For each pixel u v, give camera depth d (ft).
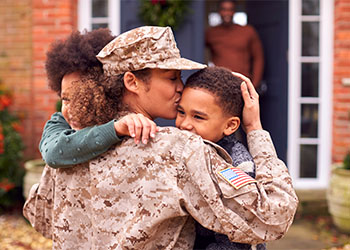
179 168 3.59
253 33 16.93
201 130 4.05
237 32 16.80
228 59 16.75
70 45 4.16
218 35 16.88
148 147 3.63
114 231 3.64
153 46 3.80
